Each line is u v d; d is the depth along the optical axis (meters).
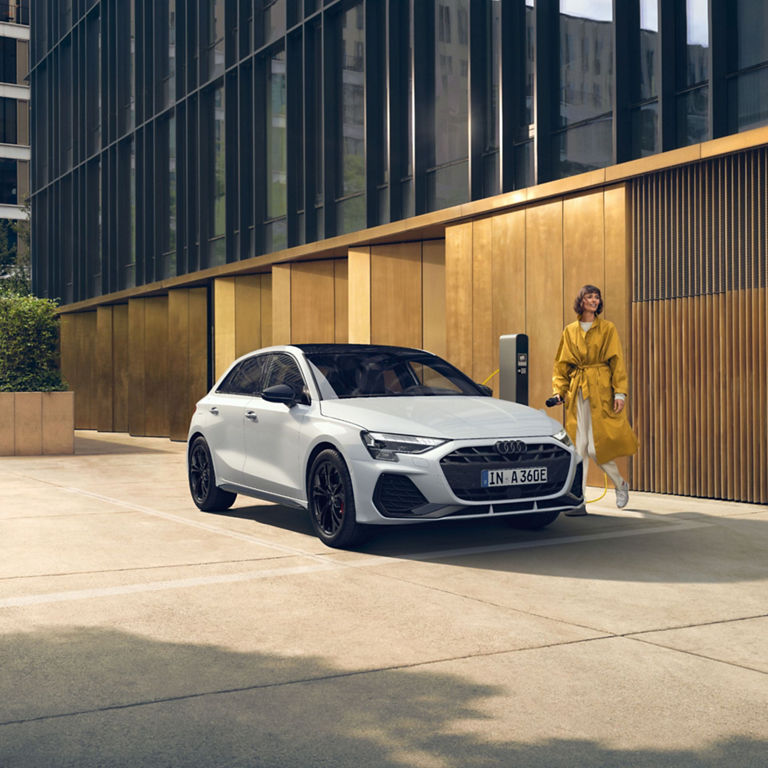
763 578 6.32
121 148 26.31
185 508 9.82
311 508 7.63
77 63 29.64
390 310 16.17
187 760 3.33
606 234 11.78
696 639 4.84
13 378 17.83
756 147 9.95
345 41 17.36
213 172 21.88
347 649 4.67
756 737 3.53
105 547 7.48
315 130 18.20
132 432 25.36
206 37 21.94
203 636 4.91
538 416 7.62
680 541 7.74
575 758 3.34
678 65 11.36
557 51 13.11
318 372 8.12
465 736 3.54
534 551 7.29
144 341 25.09
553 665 4.40
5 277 45.25
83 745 3.46
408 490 6.89
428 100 15.41
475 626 5.09
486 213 13.65
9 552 7.27
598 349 9.02
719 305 10.53
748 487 10.21
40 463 15.61
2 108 57.47
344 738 3.52
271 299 20.61
